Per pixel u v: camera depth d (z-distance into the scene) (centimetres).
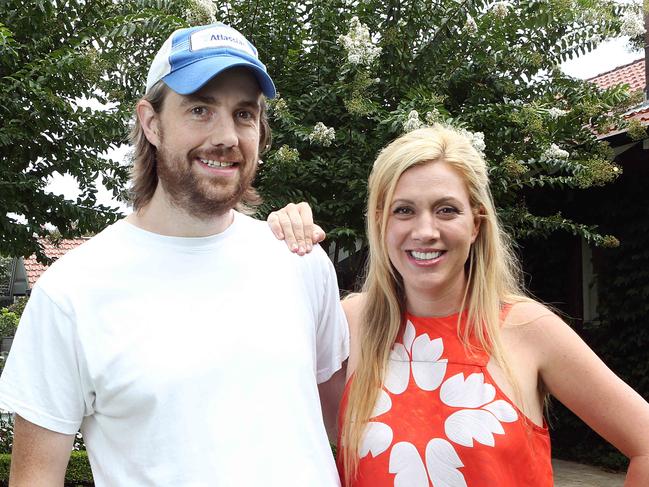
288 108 501
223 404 162
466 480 175
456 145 193
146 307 168
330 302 199
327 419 219
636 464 174
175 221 179
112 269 170
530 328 188
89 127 492
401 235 192
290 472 162
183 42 174
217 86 172
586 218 765
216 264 177
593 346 758
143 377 161
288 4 510
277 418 166
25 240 518
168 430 159
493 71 550
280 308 178
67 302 164
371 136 509
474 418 179
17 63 477
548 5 512
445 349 190
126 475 161
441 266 190
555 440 757
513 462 176
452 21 527
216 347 166
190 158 173
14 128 461
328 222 502
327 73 521
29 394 160
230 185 175
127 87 529
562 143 533
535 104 508
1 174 476
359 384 196
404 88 527
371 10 537
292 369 172
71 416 163
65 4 495
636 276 712
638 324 716
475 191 193
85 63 457
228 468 158
